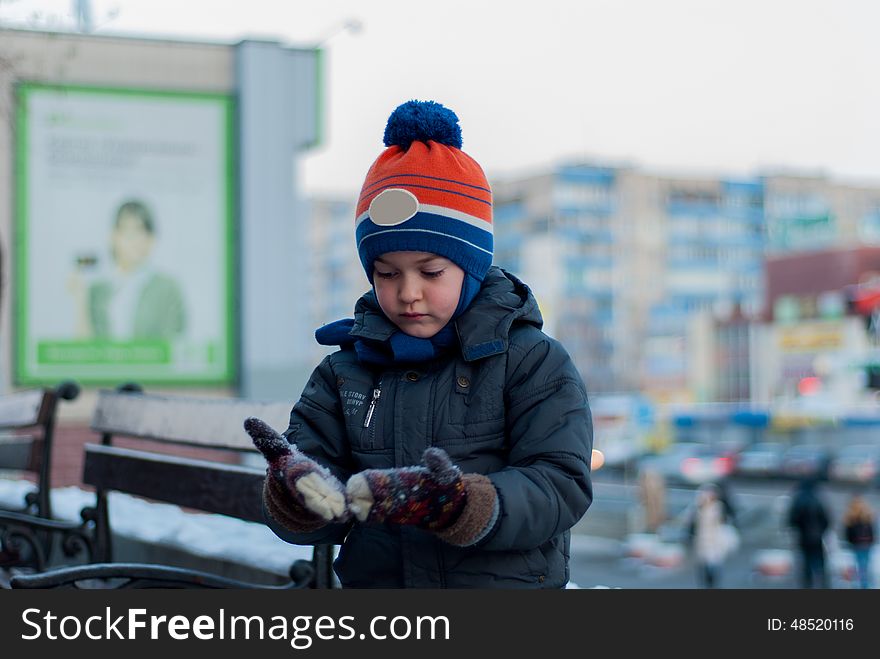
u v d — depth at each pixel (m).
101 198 16.98
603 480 68.56
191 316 17.23
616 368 113.94
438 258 2.59
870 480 52.59
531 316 2.69
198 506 4.37
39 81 15.56
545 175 115.50
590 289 114.56
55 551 6.49
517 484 2.42
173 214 17.22
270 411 4.11
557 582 2.67
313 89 17.61
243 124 17.36
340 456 2.76
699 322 97.88
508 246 118.69
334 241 133.12
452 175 2.62
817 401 82.75
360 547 2.72
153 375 17.11
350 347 2.83
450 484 2.28
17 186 16.59
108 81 16.89
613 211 116.75
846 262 84.50
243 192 17.41
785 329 88.12
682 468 58.09
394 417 2.64
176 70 17.17
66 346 16.80
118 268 17.02
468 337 2.62
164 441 4.71
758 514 42.22
